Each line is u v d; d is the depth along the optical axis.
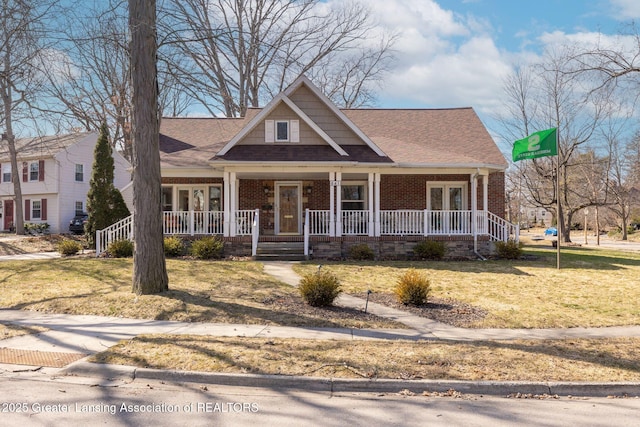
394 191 20.98
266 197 21.22
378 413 4.94
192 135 22.50
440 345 7.19
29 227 33.34
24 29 10.93
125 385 5.73
